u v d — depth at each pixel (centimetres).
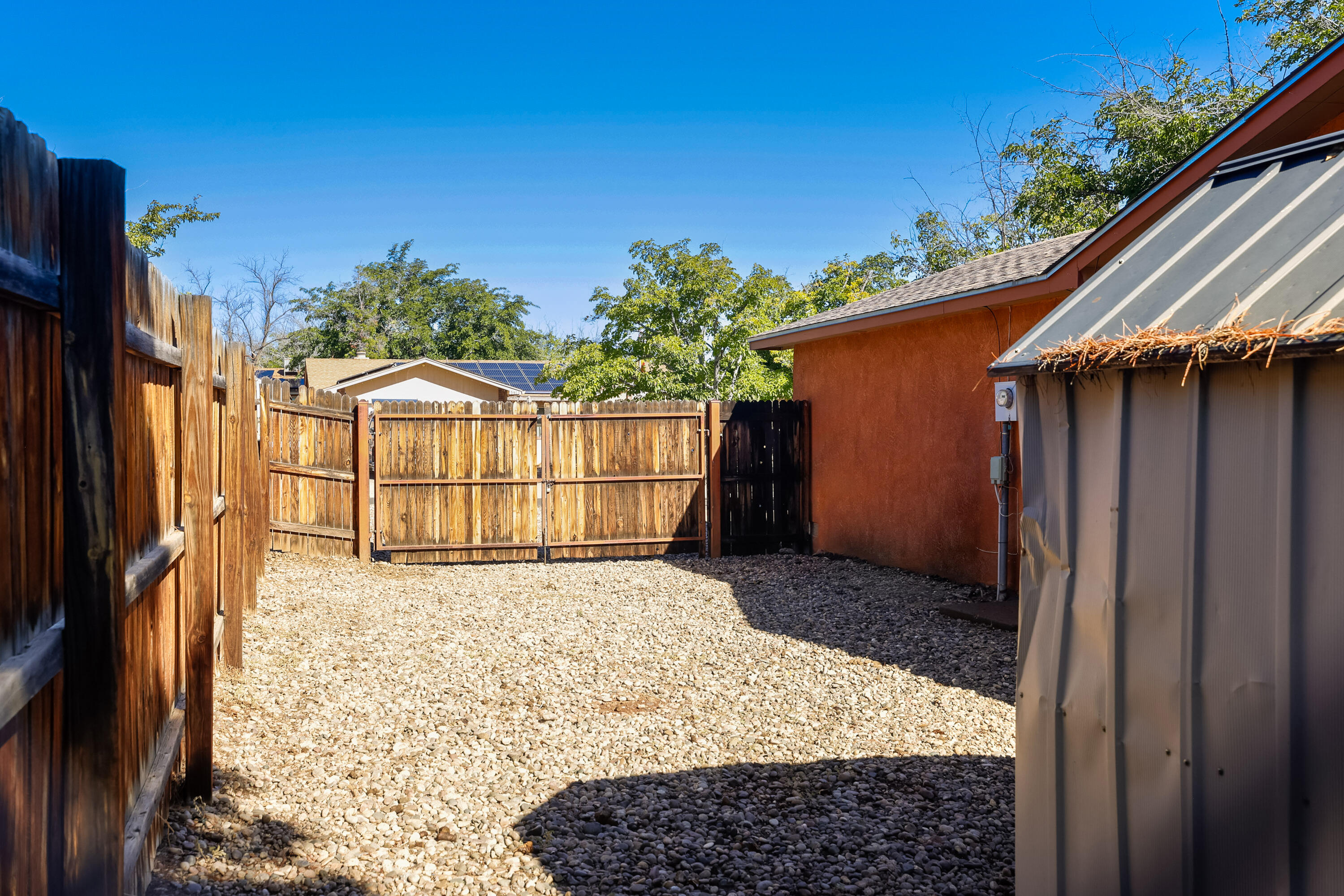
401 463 1077
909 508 1003
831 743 486
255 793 394
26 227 179
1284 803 202
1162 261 280
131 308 269
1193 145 1627
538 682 595
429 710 528
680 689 584
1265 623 208
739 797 414
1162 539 232
